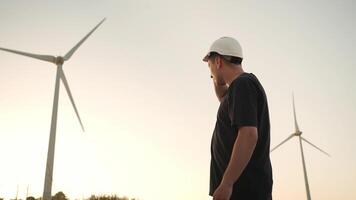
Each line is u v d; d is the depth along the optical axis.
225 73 3.71
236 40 3.82
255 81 3.40
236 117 3.11
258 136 3.30
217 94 4.33
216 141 3.53
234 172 2.95
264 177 3.25
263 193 3.19
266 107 3.44
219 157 3.42
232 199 3.21
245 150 2.98
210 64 3.92
